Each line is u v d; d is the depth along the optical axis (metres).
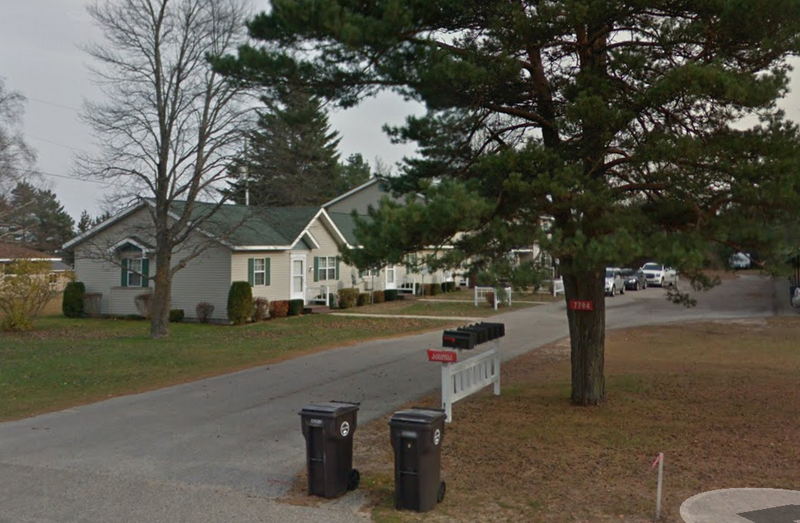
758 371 14.33
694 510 6.42
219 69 10.37
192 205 23.23
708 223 8.86
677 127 9.51
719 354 17.11
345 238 35.84
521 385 13.13
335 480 6.97
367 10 9.80
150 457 8.57
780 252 8.55
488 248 8.68
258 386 13.50
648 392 12.02
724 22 8.65
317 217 33.09
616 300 36.62
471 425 9.86
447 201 7.88
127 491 7.25
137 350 19.05
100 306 30.98
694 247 8.12
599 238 8.22
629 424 9.74
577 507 6.57
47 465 8.23
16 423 10.53
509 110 10.74
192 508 6.71
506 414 10.52
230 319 26.80
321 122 13.85
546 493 6.98
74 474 7.87
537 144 9.62
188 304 28.80
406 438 6.56
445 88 9.83
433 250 8.66
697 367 14.98
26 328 24.88
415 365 16.05
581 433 9.27
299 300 30.36
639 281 44.00
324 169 42.97
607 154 9.77
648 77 9.71
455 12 9.79
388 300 37.47
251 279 28.97
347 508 6.70
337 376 14.59
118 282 30.64
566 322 25.91
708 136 9.27
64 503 6.88
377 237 8.46
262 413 11.10
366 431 9.81
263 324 26.75
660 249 7.96
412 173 11.49
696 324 24.39
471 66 9.32
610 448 8.55
